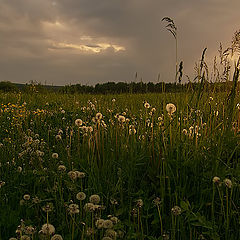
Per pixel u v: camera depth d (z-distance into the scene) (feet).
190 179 8.18
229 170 8.07
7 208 7.87
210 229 6.47
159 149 9.04
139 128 12.63
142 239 6.17
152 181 8.89
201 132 10.03
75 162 10.75
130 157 9.77
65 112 24.66
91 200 6.33
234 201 7.57
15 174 10.09
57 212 7.77
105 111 23.38
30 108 28.45
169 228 6.95
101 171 9.91
